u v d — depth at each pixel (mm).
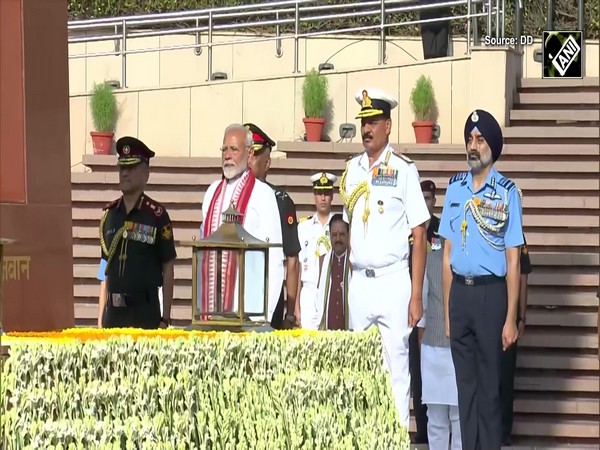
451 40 35906
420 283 18172
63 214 14086
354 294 18328
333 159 31000
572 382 25297
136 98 35812
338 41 38562
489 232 18703
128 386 11789
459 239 18859
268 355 13414
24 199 13484
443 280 19484
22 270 13320
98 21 39094
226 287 14078
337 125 34594
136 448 11656
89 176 31203
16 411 10938
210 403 12578
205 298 14109
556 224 28641
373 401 15133
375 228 18094
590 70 37812
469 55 33438
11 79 13414
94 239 30297
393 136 34281
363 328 18344
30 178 13602
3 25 13344
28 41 13672
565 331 26438
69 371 11367
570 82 33375
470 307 18812
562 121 32094
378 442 15055
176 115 35719
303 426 13727
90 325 28766
